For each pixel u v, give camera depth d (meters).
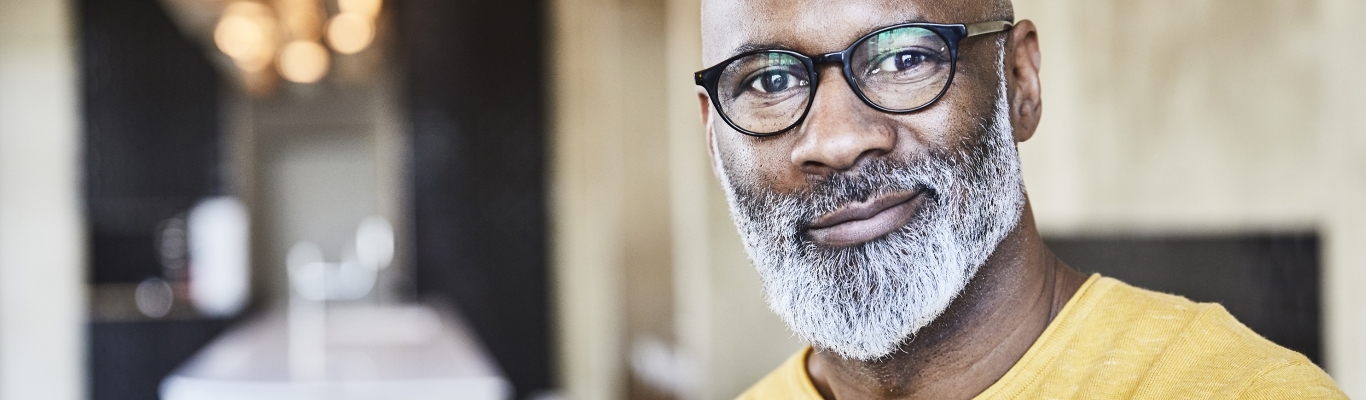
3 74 6.82
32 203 6.84
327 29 5.59
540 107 7.41
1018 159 0.80
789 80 0.78
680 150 4.25
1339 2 1.64
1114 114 2.40
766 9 0.79
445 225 7.35
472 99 7.37
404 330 5.22
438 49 7.33
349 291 6.10
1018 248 0.79
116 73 7.25
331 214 9.20
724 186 0.88
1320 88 1.70
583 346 6.55
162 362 6.86
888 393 0.81
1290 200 1.78
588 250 6.43
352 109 8.19
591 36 6.13
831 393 0.94
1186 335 0.73
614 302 5.90
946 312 0.77
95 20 7.21
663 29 5.79
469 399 3.58
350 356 4.23
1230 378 0.68
